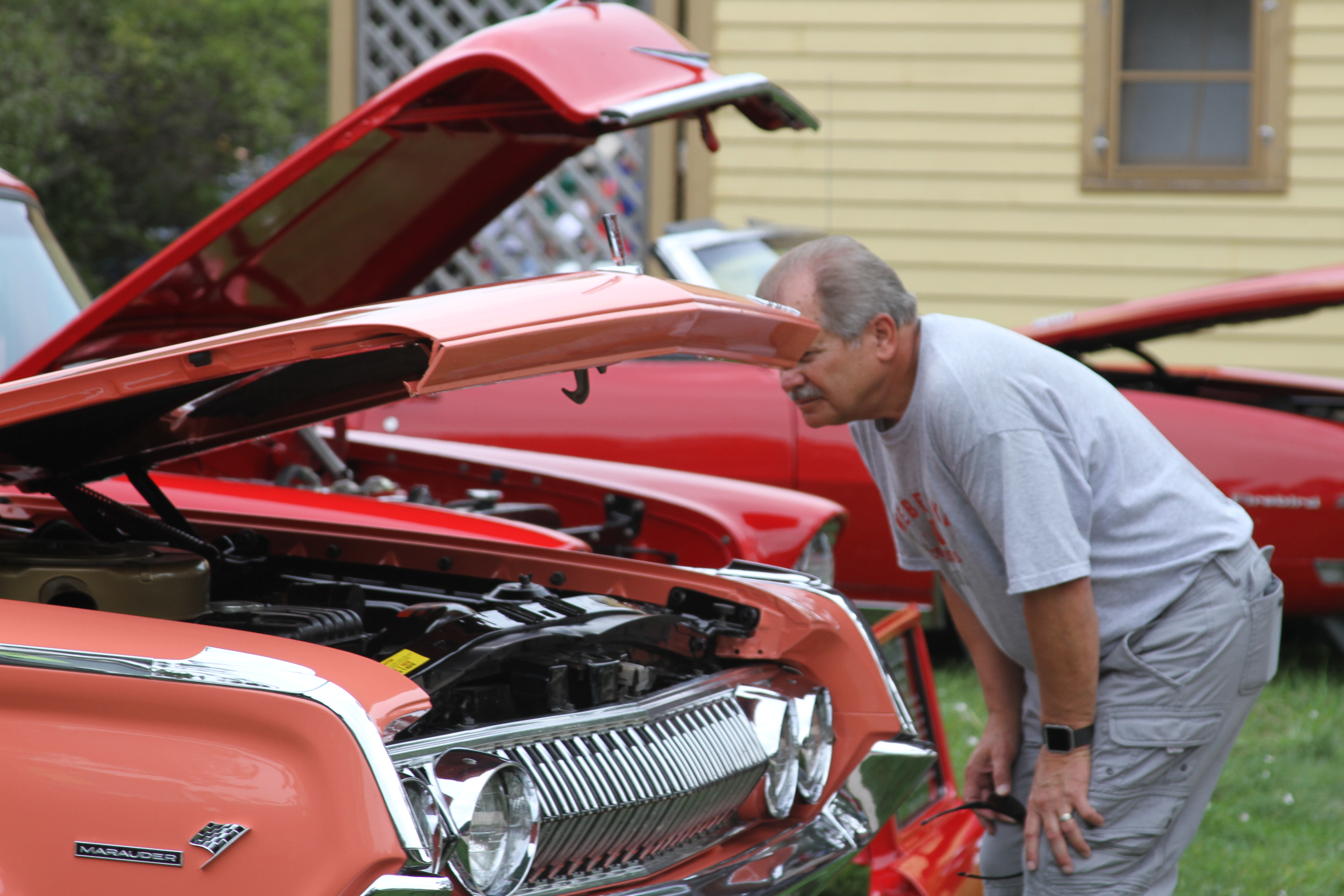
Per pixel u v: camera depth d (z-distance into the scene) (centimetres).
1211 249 1451
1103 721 411
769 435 905
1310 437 903
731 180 1473
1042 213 1456
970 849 527
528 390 927
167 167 3825
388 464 675
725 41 1473
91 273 3569
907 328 405
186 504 474
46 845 254
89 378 287
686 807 340
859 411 412
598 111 486
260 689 248
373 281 624
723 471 907
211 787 248
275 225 530
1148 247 1455
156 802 250
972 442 389
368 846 239
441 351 273
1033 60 1445
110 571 333
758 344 362
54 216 3459
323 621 342
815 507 627
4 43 3072
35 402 290
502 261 1415
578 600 375
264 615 346
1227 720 417
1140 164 1477
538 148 582
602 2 551
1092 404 405
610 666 345
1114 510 405
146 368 285
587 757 319
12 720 259
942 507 412
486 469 653
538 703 335
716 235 943
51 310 619
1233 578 409
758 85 548
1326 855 640
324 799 242
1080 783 407
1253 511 902
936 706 558
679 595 408
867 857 480
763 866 351
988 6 1444
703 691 365
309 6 4647
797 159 1464
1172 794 411
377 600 411
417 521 480
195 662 254
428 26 1446
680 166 1513
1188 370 1056
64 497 402
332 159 504
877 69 1459
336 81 1430
